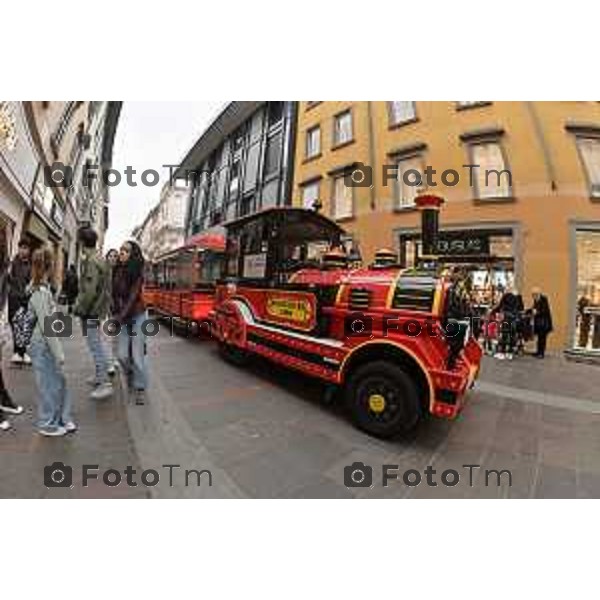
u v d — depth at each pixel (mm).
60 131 14711
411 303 4504
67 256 24906
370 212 13867
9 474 3182
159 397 5211
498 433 4773
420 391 4473
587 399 6262
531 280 10891
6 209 10344
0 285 7164
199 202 28891
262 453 3912
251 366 7172
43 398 3875
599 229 10672
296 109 18734
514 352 9820
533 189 11070
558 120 11180
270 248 6449
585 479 3723
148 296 16250
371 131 14297
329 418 4902
